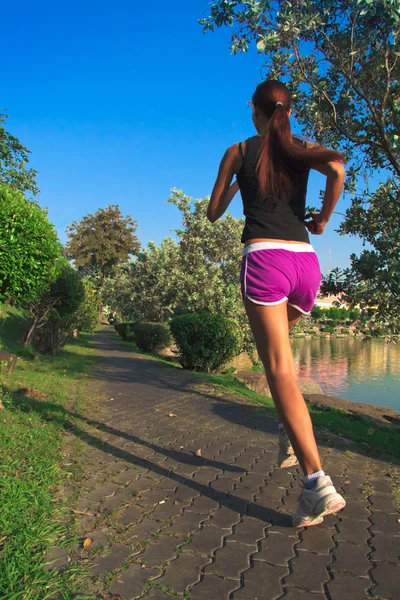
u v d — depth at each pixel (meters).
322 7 5.69
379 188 6.09
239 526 2.63
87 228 54.19
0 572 2.00
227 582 2.08
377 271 5.48
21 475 3.15
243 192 2.46
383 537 2.54
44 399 6.13
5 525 2.43
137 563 2.21
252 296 2.36
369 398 15.48
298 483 3.36
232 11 5.54
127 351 19.14
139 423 5.29
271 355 2.35
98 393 7.43
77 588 1.97
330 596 1.99
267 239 2.35
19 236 6.13
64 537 2.42
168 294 16.42
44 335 13.37
